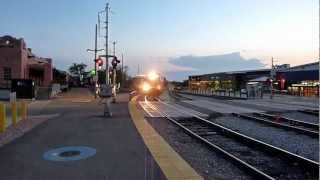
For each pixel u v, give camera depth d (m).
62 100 44.16
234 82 101.88
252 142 16.39
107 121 21.92
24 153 12.55
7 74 51.25
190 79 141.00
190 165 11.24
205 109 34.88
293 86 85.12
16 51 51.56
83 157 11.88
